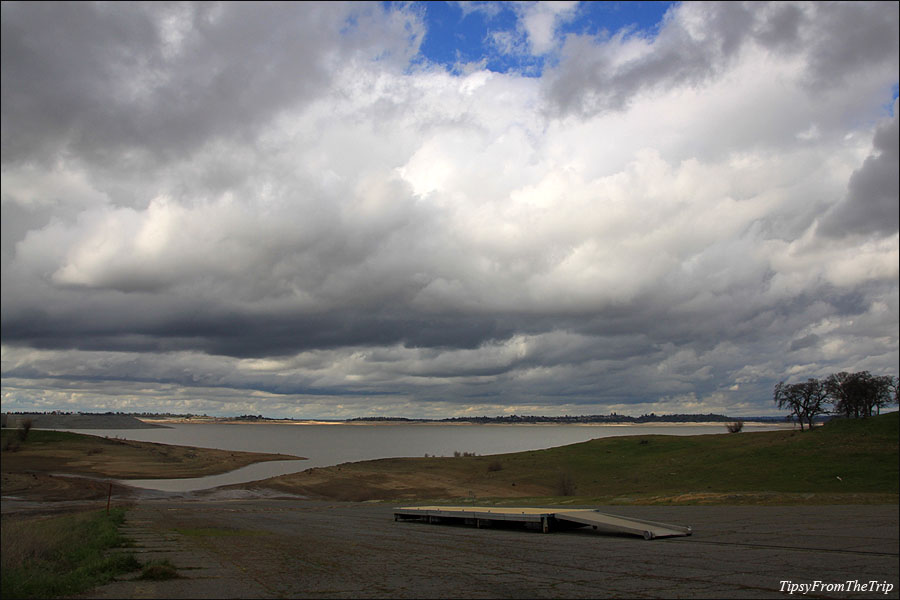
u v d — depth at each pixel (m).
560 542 21.77
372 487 82.44
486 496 73.00
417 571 14.98
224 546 20.53
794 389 118.12
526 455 116.94
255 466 124.94
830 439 87.88
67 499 67.44
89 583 12.52
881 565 15.84
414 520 34.19
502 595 12.02
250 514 42.78
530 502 51.69
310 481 87.69
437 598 11.70
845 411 116.38
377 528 29.19
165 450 153.38
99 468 108.50
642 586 13.01
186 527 29.53
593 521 24.36
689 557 17.44
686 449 104.69
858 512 33.22
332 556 17.88
